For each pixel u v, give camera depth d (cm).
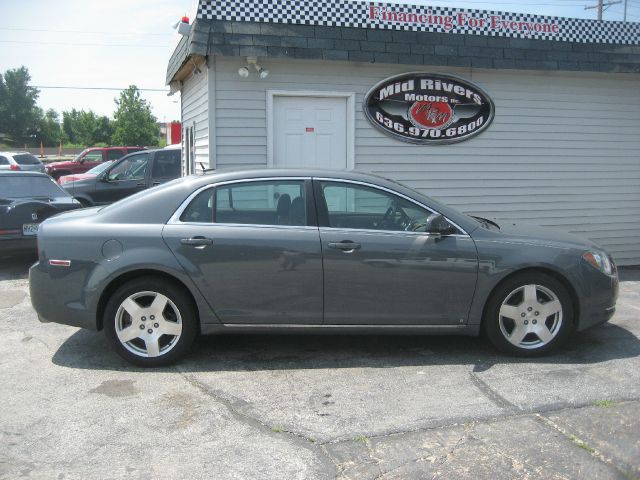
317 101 821
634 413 403
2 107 9294
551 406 415
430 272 490
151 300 490
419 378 468
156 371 482
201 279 478
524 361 505
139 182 1270
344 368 491
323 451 358
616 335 577
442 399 429
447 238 495
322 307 489
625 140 927
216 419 399
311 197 497
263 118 802
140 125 5781
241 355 520
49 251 486
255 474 334
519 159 887
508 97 872
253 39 752
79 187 1251
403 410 411
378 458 349
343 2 782
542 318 507
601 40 875
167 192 498
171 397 433
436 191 862
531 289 501
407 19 803
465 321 500
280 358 514
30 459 349
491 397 431
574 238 535
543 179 899
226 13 749
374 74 826
